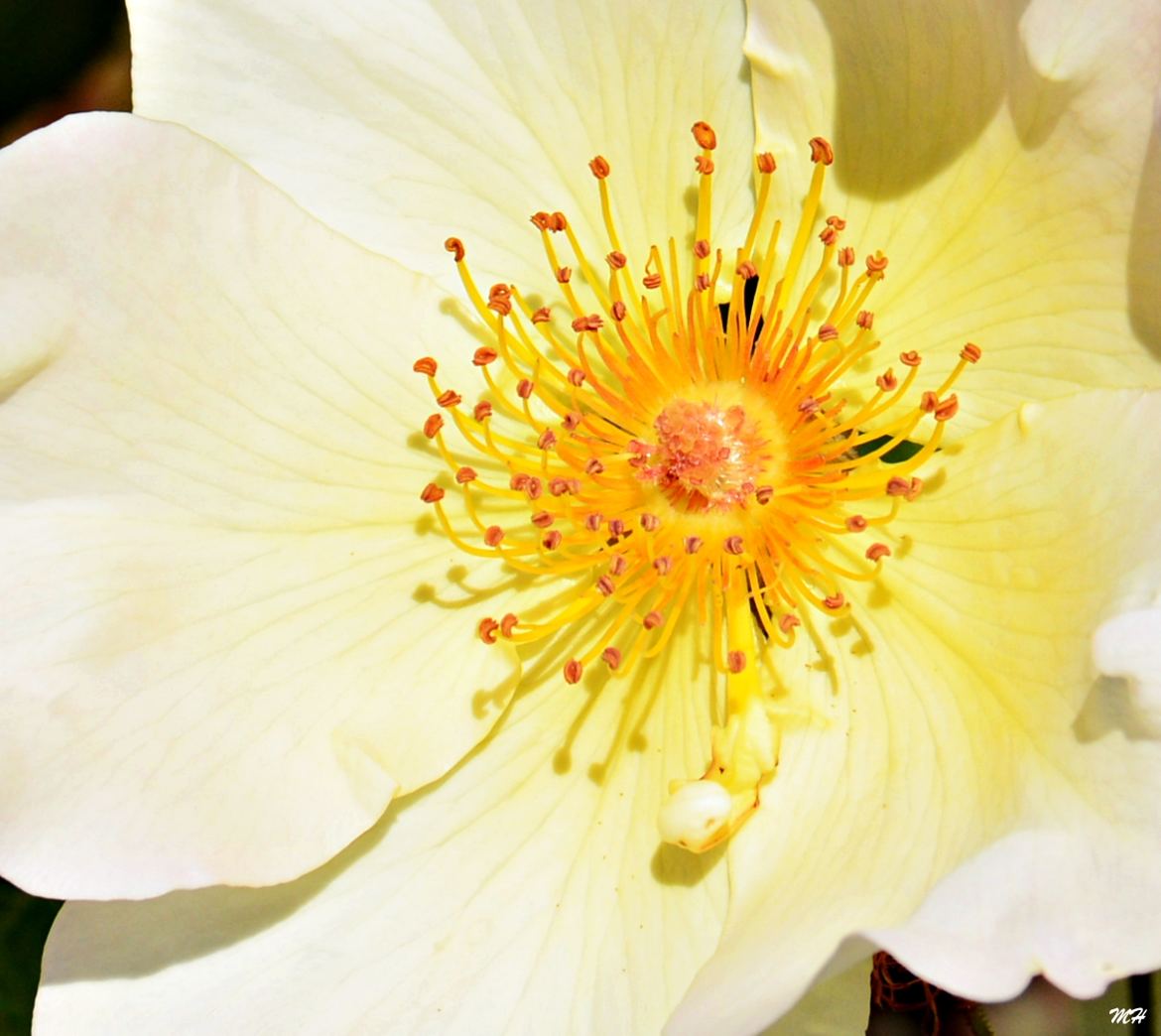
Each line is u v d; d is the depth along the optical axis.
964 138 0.15
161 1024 0.15
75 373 0.15
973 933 0.14
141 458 0.15
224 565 0.15
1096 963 0.14
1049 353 0.15
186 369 0.15
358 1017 0.15
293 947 0.15
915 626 0.15
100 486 0.15
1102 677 0.14
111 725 0.15
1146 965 0.14
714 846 0.15
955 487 0.15
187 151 0.15
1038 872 0.14
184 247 0.15
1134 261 0.15
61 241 0.15
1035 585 0.15
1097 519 0.15
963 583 0.15
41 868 0.15
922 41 0.15
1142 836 0.14
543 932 0.15
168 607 0.15
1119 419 0.15
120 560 0.15
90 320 0.15
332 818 0.15
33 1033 0.15
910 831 0.15
